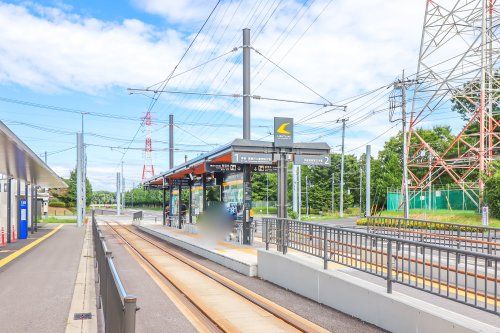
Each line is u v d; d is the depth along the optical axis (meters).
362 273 10.01
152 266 15.36
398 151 71.44
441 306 7.60
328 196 70.00
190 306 9.46
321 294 9.41
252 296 10.14
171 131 42.44
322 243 10.10
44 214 70.81
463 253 6.23
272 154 16.70
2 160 19.84
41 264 15.32
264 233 13.43
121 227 42.38
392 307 7.21
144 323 8.15
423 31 38.41
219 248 17.42
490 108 38.31
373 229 16.55
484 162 37.56
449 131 68.31
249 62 18.25
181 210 32.34
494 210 34.88
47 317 8.29
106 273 5.98
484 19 35.41
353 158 75.31
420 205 47.91
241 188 18.94
